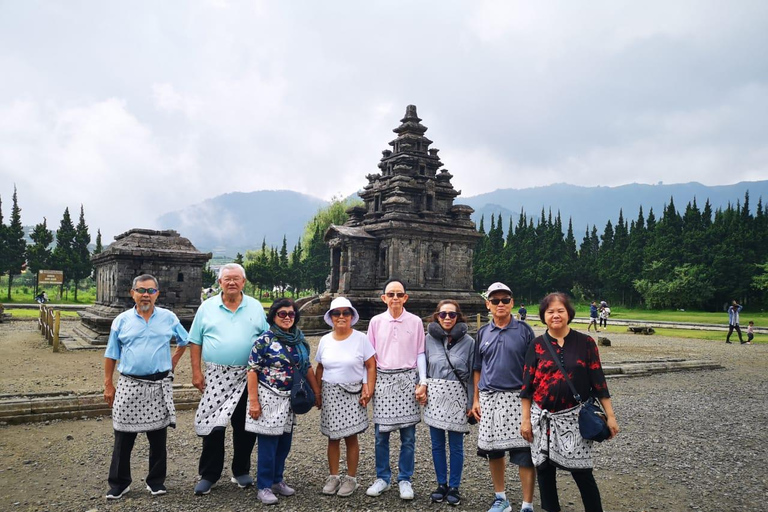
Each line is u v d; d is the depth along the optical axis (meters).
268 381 7.46
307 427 11.56
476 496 7.77
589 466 6.15
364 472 8.70
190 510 7.01
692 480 8.62
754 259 84.88
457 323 7.77
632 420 12.67
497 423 6.96
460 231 38.22
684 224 95.69
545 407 6.33
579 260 102.06
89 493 7.54
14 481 7.96
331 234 38.03
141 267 28.52
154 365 7.51
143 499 7.35
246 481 7.88
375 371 7.90
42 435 10.37
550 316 6.35
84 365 18.72
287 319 7.64
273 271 93.69
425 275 37.12
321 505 7.29
